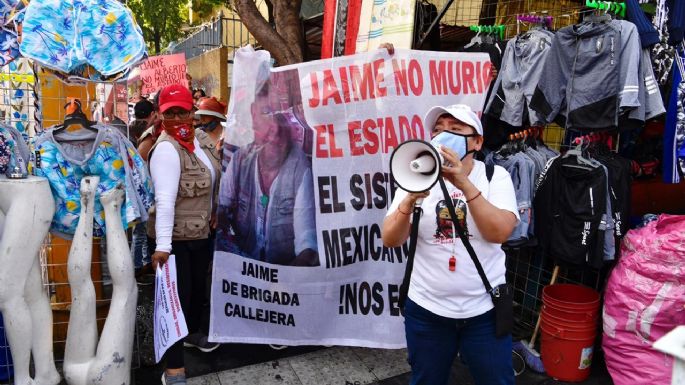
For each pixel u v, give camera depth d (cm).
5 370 317
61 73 272
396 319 341
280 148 328
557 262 355
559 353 344
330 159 334
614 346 329
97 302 354
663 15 346
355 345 343
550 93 356
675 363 105
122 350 263
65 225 265
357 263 341
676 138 365
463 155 210
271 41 484
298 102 329
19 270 243
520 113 387
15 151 272
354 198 338
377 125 336
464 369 355
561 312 341
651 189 448
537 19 401
